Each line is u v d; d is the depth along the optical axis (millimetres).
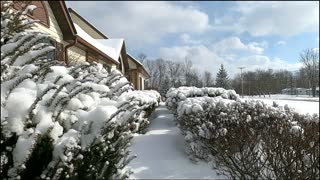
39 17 9789
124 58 25062
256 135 5715
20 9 3105
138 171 6441
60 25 11391
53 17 10930
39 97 2117
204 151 7090
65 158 2109
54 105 2271
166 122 13125
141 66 28781
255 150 5941
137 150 7941
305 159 4859
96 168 2465
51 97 2283
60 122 2344
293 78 86000
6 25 2721
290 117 6969
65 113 2393
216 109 7258
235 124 6602
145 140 8844
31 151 2006
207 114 7273
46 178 2076
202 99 8516
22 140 2033
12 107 2090
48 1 10508
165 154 7734
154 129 11320
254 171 5301
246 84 81438
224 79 81312
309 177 4754
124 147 3012
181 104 8695
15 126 2021
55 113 2277
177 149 8125
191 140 7391
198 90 12609
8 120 2033
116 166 2783
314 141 4820
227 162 5691
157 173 6430
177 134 9562
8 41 2613
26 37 2447
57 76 2574
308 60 75000
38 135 2064
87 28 25109
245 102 7781
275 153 5074
